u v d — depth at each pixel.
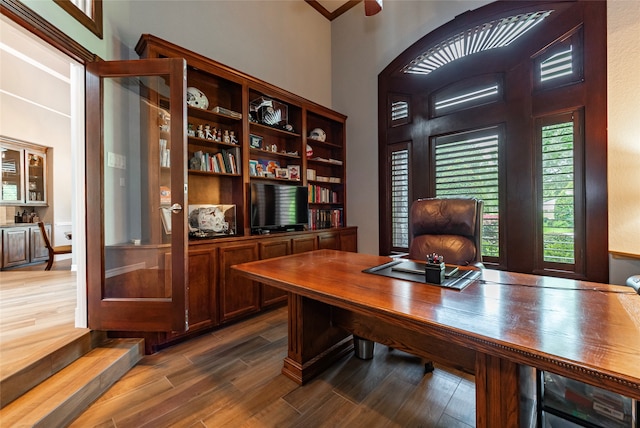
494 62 2.87
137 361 2.01
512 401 0.95
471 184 3.06
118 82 2.26
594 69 2.35
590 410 1.06
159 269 2.16
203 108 2.67
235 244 2.65
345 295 1.22
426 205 2.33
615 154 2.26
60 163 5.16
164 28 2.69
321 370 1.86
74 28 1.94
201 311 2.39
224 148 3.00
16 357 1.56
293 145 3.71
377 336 1.68
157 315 2.02
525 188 2.70
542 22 2.61
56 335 1.85
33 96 4.71
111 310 2.01
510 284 1.36
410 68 3.58
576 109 2.44
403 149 3.64
